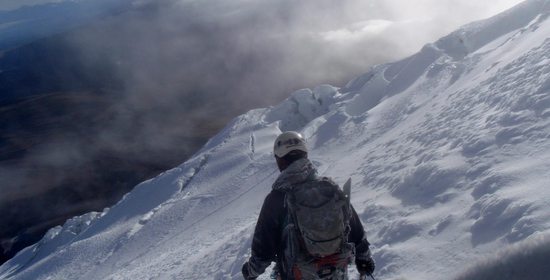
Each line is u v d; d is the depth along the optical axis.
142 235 22.61
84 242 26.05
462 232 5.09
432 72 19.92
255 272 2.96
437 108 12.66
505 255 2.14
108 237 25.72
